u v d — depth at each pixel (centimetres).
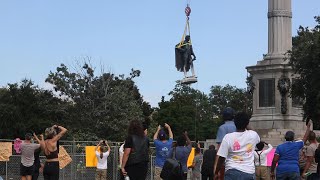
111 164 4081
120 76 8238
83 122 7775
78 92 7944
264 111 5197
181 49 6712
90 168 4034
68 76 8106
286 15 5269
